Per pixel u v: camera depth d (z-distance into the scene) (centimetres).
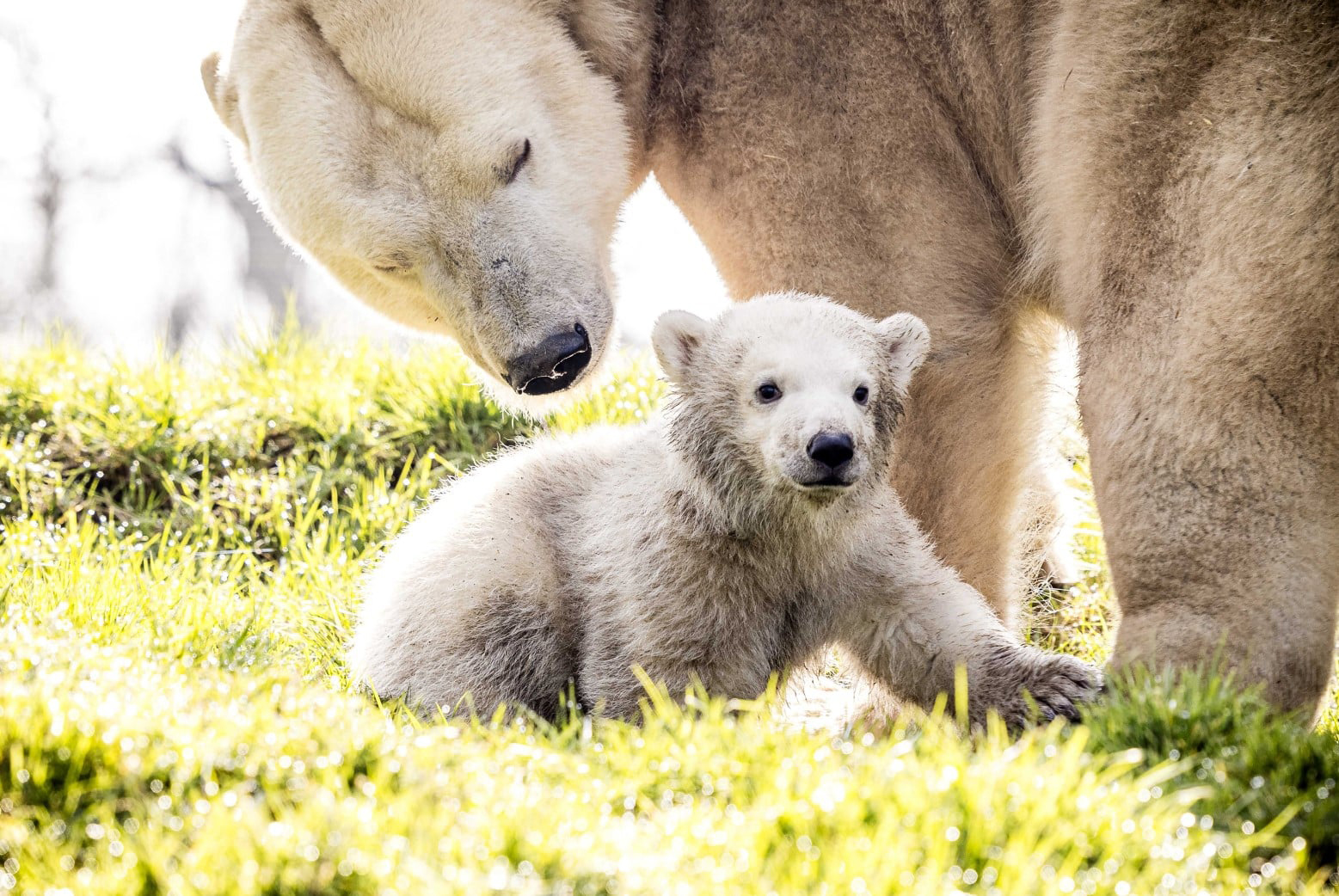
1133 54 824
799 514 889
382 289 1035
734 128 988
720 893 563
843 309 934
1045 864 600
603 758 718
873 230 963
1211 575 809
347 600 1191
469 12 974
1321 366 783
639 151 1066
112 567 1173
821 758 684
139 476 1477
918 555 931
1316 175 773
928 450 984
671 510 909
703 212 1030
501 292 962
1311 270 775
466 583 973
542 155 981
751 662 920
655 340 924
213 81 1087
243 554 1341
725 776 682
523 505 1011
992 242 974
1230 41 795
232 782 643
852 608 929
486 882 555
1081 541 1358
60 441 1508
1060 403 1062
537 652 959
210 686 759
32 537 1234
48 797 628
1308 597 799
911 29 943
